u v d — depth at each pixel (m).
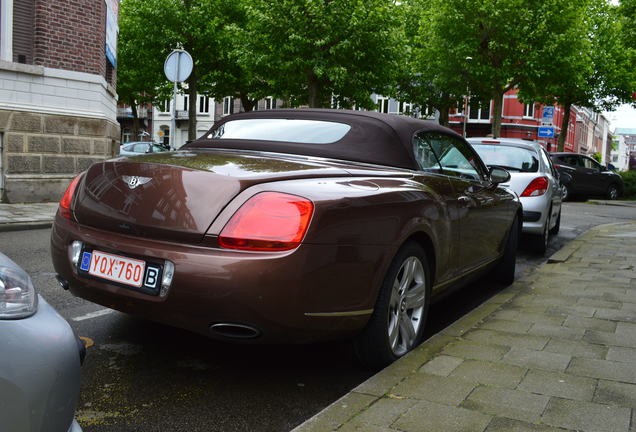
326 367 3.46
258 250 2.66
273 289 2.63
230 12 27.33
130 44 33.56
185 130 57.88
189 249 2.74
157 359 3.46
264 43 24.91
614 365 3.26
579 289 5.27
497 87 26.77
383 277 3.12
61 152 12.07
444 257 3.87
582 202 20.62
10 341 1.59
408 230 3.29
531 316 4.29
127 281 2.91
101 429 2.57
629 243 8.55
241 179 2.79
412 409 2.64
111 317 4.23
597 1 30.41
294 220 2.68
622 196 22.86
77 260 3.14
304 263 2.68
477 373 3.09
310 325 2.78
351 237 2.89
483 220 4.64
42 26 11.68
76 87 12.29
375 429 2.44
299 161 3.33
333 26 23.97
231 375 3.28
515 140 8.45
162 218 2.84
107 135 12.90
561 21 25.22
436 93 36.91
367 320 3.10
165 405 2.86
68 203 3.35
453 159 4.50
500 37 26.00
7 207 10.57
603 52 30.05
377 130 3.83
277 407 2.90
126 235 2.97
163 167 2.98
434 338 3.67
